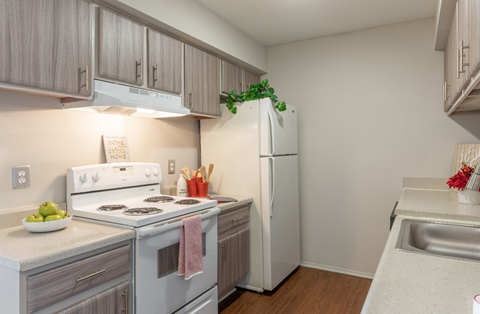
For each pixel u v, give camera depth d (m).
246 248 2.62
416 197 2.23
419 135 2.76
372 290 0.81
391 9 2.54
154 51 2.06
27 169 1.68
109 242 1.39
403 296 0.77
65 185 1.87
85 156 1.98
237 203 2.41
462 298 0.75
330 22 2.79
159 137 2.53
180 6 2.20
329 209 3.14
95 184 1.88
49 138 1.79
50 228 1.46
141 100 1.89
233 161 2.74
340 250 3.10
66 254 1.22
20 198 1.66
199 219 1.85
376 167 2.93
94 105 1.70
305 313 2.31
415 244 1.52
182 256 1.75
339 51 3.08
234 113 2.72
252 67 3.19
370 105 2.95
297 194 3.09
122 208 1.81
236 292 2.67
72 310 1.25
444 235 1.52
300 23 2.80
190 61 2.38
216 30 2.58
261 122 2.61
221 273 2.29
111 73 1.78
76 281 1.27
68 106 1.81
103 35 1.73
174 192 2.59
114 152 2.12
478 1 1.07
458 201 1.99
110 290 1.41
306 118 3.25
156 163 2.35
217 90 2.71
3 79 1.32
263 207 2.62
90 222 1.68
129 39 1.89
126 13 1.90
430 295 0.77
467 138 2.59
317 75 3.19
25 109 1.67
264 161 2.60
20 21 1.38
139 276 1.53
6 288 1.15
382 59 2.89
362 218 3.00
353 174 3.03
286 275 2.87
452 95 1.96
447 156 2.66
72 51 1.59
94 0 1.72
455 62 1.80
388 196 2.88
